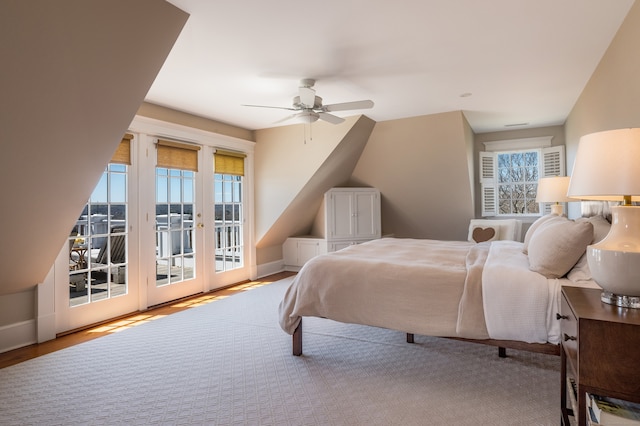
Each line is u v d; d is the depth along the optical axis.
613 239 1.60
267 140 5.61
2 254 2.69
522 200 5.96
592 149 1.50
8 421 1.97
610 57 2.78
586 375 1.27
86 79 2.18
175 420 1.96
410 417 1.96
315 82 3.54
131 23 2.11
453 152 5.16
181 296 4.59
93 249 3.68
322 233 6.60
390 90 3.82
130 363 2.70
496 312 2.04
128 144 3.94
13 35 1.76
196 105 4.29
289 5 2.21
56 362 2.74
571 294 1.66
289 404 2.11
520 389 2.26
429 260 2.75
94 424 1.93
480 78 3.49
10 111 2.00
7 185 2.31
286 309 2.80
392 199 6.30
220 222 5.21
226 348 2.98
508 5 2.25
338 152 5.24
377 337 3.20
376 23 2.44
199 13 2.29
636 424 1.19
